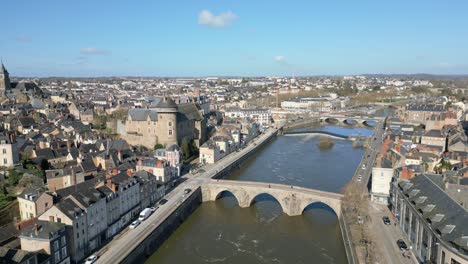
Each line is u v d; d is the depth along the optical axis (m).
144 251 126.00
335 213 161.38
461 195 124.75
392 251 117.62
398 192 139.88
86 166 171.38
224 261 124.69
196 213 166.88
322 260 125.62
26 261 93.94
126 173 153.12
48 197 128.62
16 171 159.75
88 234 117.75
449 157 192.62
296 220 158.12
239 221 157.75
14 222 127.38
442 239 96.94
